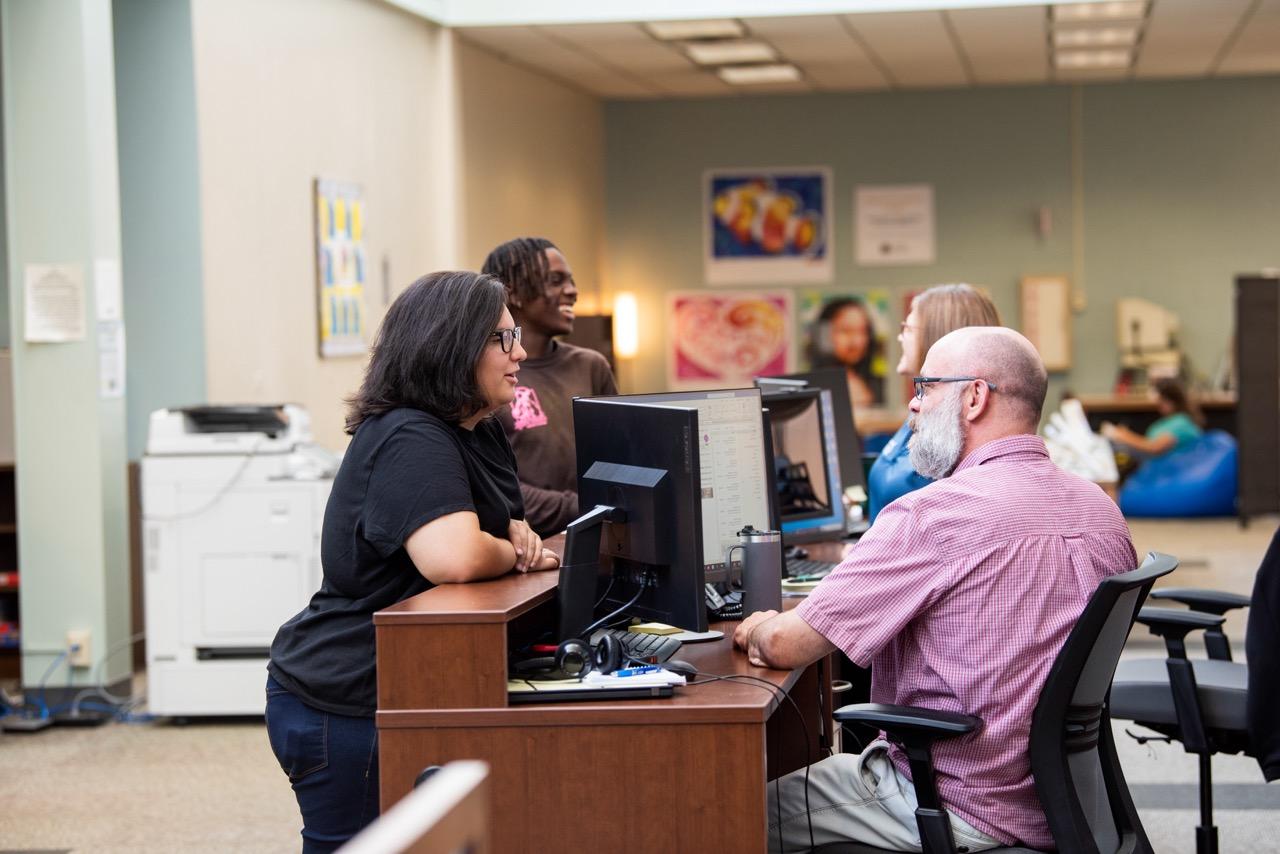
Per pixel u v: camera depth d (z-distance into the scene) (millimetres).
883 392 12914
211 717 5832
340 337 7973
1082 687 2379
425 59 9219
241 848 4176
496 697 2316
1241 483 10852
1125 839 2578
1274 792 4547
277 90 7344
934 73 11875
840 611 2461
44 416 5965
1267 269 12461
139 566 6836
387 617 2322
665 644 2713
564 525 3900
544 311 4082
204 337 6668
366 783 2516
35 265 5941
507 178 10539
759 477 3289
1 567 6785
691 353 13094
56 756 5262
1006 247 12750
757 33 9969
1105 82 12547
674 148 13023
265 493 5574
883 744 2650
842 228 12914
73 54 5895
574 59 10672
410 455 2533
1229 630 6918
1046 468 2537
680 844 2285
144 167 6668
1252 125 12391
